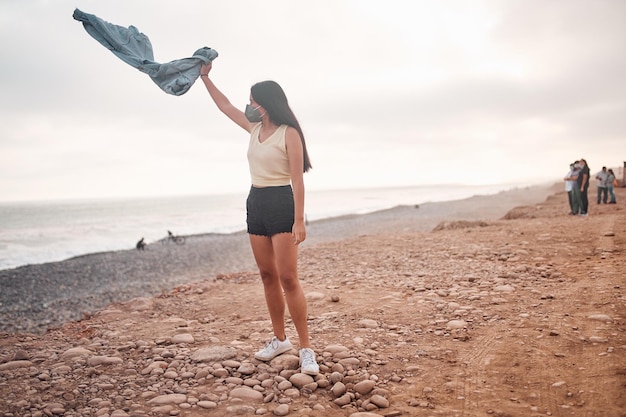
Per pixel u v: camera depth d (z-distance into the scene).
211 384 2.81
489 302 4.46
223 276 7.67
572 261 6.34
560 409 2.27
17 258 25.56
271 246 2.93
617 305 3.87
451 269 6.51
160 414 2.38
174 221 58.22
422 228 26.70
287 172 2.78
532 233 9.27
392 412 2.35
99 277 19.05
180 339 3.78
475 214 34.62
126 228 47.22
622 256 6.29
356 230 29.59
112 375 2.99
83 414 2.40
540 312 3.96
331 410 2.43
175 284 17.14
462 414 2.29
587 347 3.03
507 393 2.50
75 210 104.69
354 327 3.96
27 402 2.54
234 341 3.71
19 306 14.80
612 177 18.41
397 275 6.44
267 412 2.41
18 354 3.37
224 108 3.19
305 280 6.68
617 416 2.14
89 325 4.60
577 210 14.23
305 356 2.92
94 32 3.36
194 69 3.25
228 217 67.31
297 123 2.75
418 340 3.51
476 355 3.10
